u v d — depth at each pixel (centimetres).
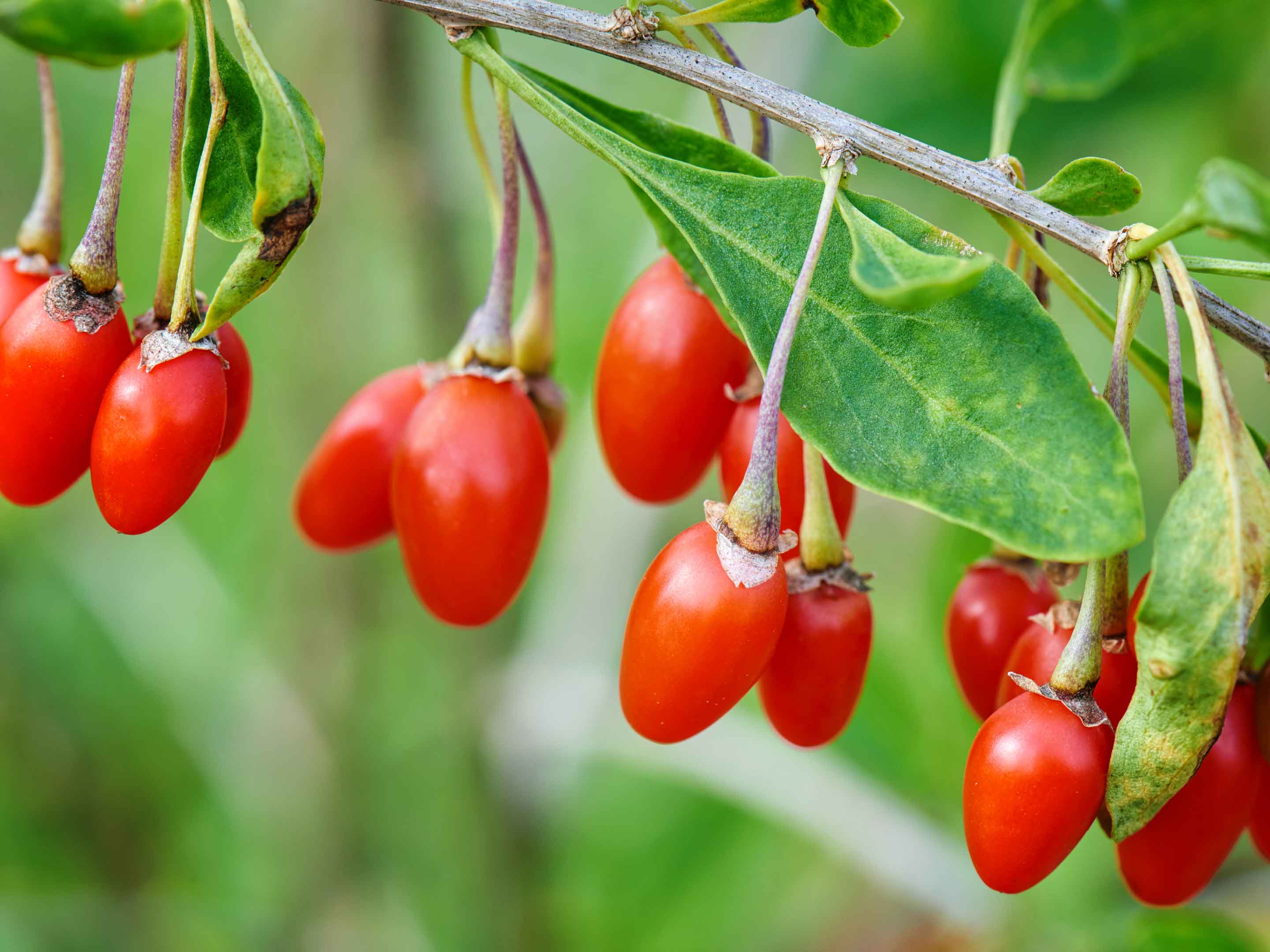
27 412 24
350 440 27
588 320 51
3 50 47
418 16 38
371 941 49
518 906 44
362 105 38
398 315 47
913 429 24
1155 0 30
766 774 38
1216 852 25
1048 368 24
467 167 50
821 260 24
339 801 48
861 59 38
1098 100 35
